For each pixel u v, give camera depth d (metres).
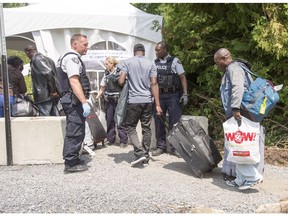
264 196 5.29
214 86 8.73
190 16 8.35
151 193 5.23
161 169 6.43
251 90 5.29
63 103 5.92
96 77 8.97
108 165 6.57
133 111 6.31
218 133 8.65
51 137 6.62
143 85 6.30
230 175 5.79
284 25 7.88
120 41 9.01
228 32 8.65
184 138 6.07
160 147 7.40
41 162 6.64
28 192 5.23
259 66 8.21
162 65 7.14
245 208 4.83
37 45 8.80
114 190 5.30
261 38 7.75
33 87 7.38
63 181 5.68
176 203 4.92
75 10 8.89
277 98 5.30
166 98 7.14
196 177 6.06
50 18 8.73
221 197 5.19
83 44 5.96
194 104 9.30
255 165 5.64
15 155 6.64
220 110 8.71
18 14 8.70
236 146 5.25
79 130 6.03
